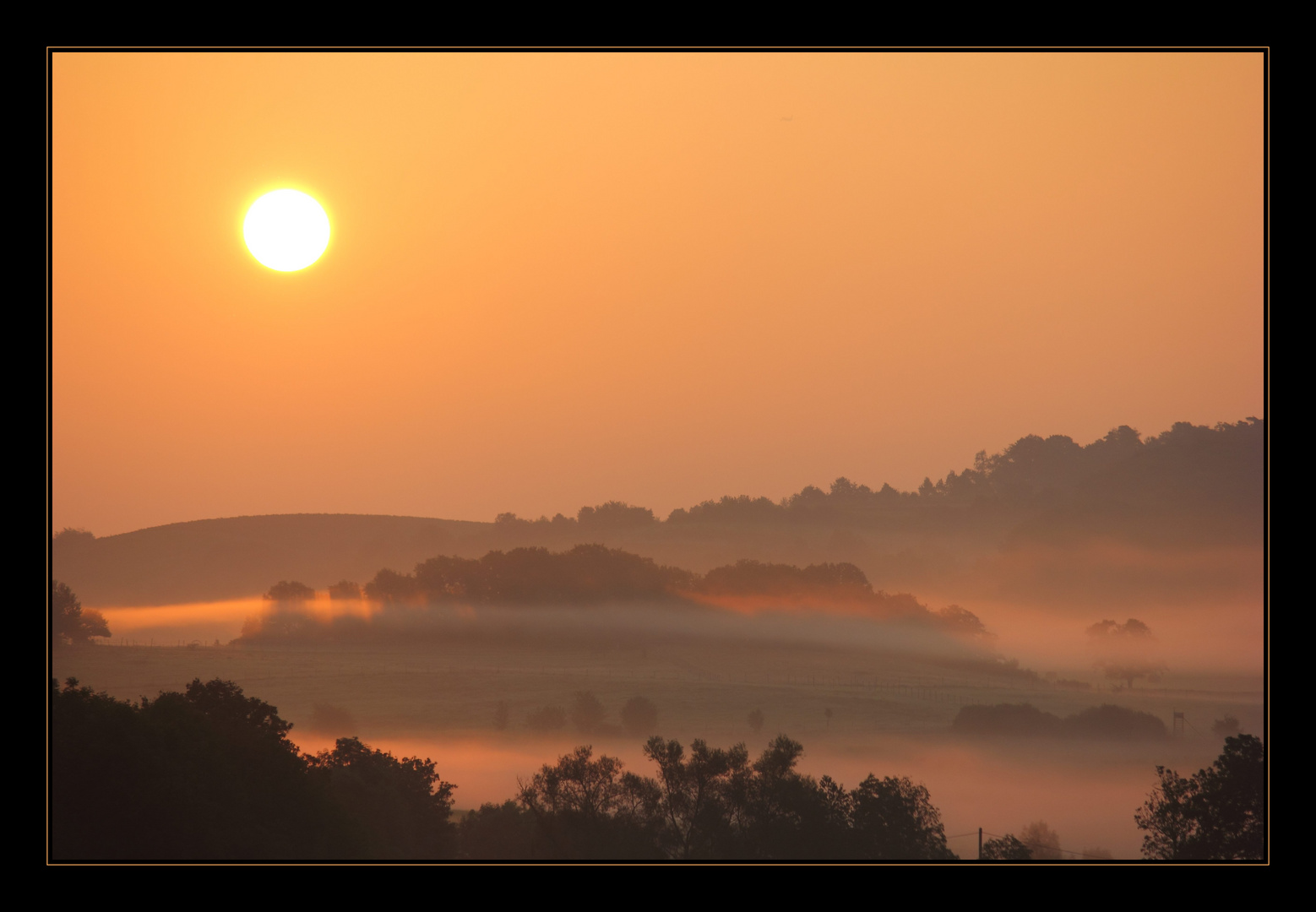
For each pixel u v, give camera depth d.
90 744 35.28
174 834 35.19
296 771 44.25
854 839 56.97
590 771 59.97
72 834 33.78
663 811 59.50
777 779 60.22
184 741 39.94
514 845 56.91
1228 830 43.72
